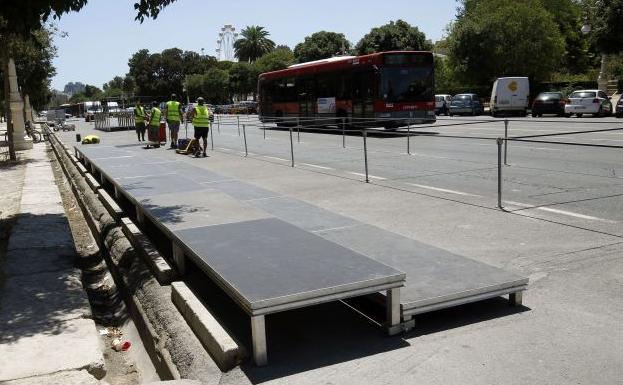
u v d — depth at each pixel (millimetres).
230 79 97500
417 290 4445
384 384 3633
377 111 24375
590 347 3996
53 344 4582
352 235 6004
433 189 10570
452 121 31391
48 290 5977
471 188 10477
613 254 6059
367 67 24875
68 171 18094
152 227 8578
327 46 74875
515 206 8711
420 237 7105
